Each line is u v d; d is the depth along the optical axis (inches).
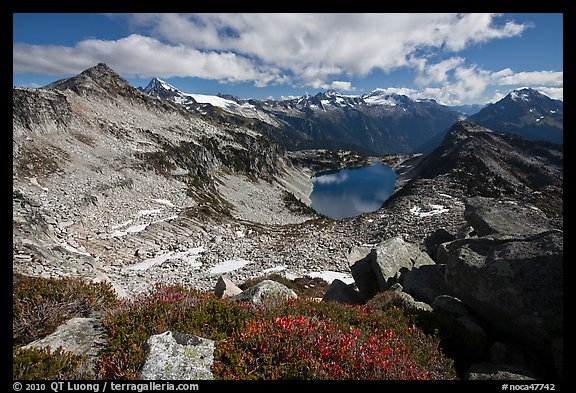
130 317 294.4
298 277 1111.6
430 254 759.1
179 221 1831.9
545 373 293.4
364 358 246.4
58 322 298.4
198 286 1048.8
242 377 222.7
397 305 414.9
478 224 563.8
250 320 297.1
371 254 671.8
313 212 4333.2
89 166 2255.2
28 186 1631.4
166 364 226.2
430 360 287.3
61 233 1205.1
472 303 363.9
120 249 1346.0
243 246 1680.6
